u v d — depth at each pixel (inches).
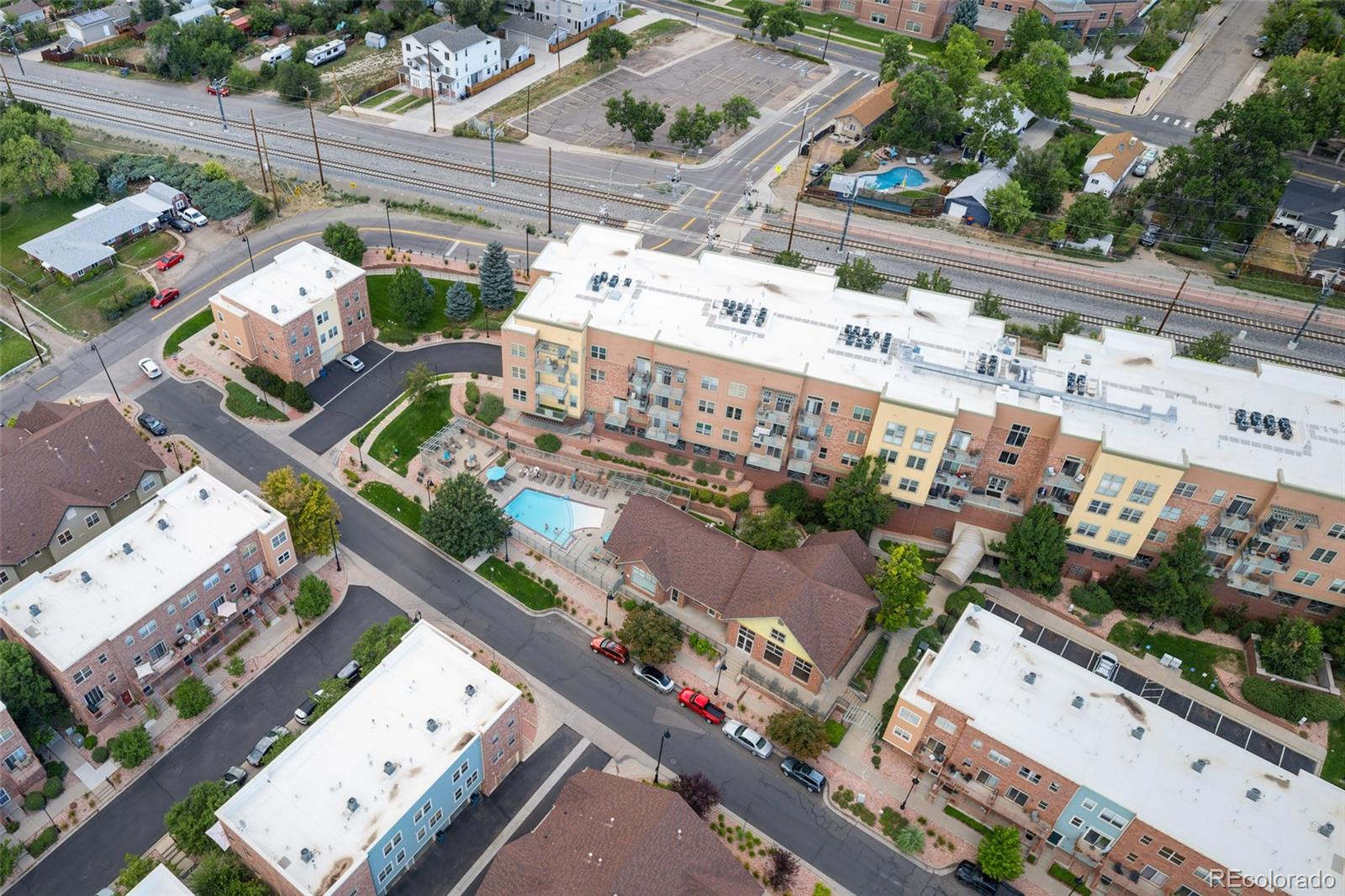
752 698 3235.7
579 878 2455.7
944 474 3587.6
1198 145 5374.0
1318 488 3189.0
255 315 4072.3
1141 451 3312.0
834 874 2787.9
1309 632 3235.7
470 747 2716.5
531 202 5526.6
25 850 2736.2
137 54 6865.2
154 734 3024.1
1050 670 2915.8
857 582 3348.9
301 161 5733.3
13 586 3366.1
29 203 5255.9
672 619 3400.6
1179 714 3238.2
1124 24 7504.9
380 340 4549.7
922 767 3036.4
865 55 7485.2
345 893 2448.3
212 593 3198.8
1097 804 2620.6
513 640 3373.5
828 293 3941.9
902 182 5935.0
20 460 3437.5
